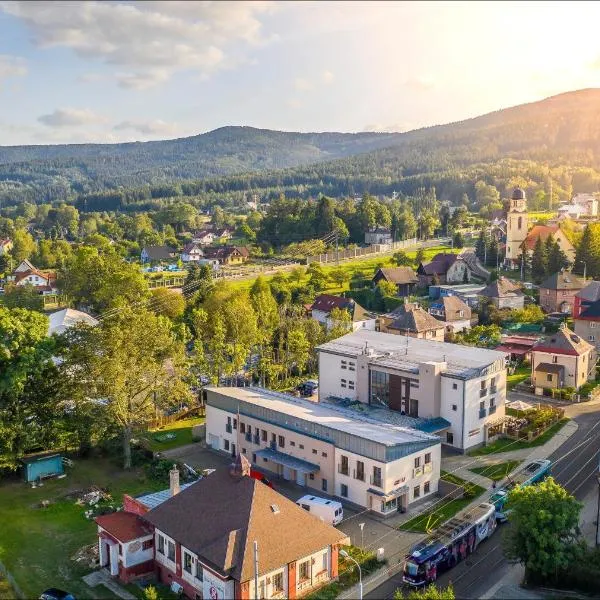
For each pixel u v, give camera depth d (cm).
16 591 5100
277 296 15462
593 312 11869
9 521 6344
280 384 10531
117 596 5075
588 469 7256
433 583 5050
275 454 7288
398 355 8819
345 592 5022
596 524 5984
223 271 19562
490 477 7106
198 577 4897
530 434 8125
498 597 4875
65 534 6088
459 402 7800
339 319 12300
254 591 4609
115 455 7969
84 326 7756
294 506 5238
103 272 15088
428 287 17150
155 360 8031
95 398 7606
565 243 17700
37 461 7312
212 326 11031
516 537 5009
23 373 7150
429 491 6719
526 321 13512
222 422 8088
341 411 7756
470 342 12275
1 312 7356
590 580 4866
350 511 6425
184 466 7506
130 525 5484
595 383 10319
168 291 14800
